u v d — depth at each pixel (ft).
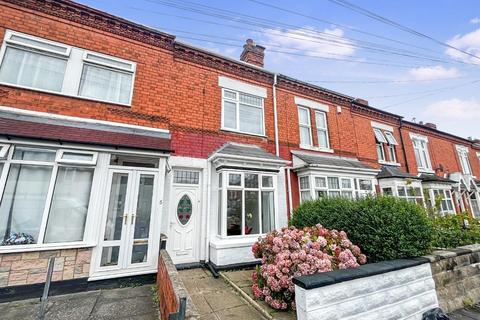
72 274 15.43
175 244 21.63
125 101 22.31
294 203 29.17
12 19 19.02
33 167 16.17
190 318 7.86
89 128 18.92
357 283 11.10
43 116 18.22
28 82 18.89
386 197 16.70
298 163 29.86
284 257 13.69
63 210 16.38
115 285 16.40
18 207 15.30
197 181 24.09
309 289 9.86
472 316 13.42
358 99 45.29
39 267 14.80
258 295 14.16
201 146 24.76
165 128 23.16
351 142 37.86
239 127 28.32
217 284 17.63
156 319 12.11
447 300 14.02
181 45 25.95
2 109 17.08
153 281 17.43
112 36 22.75
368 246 14.96
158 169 19.38
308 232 15.52
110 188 17.66
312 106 35.40
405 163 44.21
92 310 13.01
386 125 44.47
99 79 21.68
